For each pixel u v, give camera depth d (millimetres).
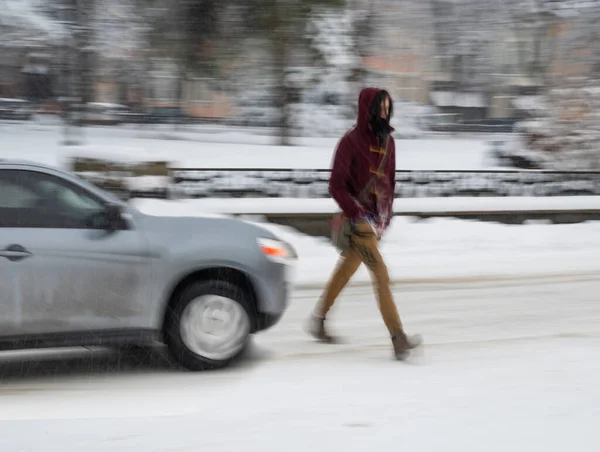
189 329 7367
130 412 6281
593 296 11445
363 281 12336
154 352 8234
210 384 7078
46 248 6828
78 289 6930
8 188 6918
